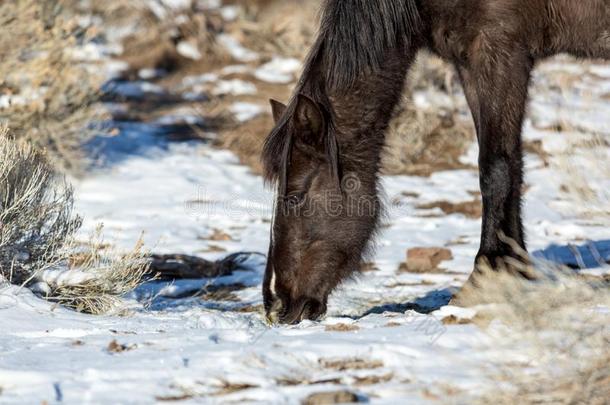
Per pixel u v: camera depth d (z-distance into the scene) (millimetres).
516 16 10523
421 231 16641
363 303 11773
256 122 24109
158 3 30953
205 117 24719
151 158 21625
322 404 6492
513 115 10672
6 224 10570
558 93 23719
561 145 20188
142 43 30109
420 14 10727
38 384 6969
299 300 9688
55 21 20750
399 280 13203
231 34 30859
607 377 6918
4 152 11648
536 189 18781
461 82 11172
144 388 6926
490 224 10562
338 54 10078
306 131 9578
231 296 12570
